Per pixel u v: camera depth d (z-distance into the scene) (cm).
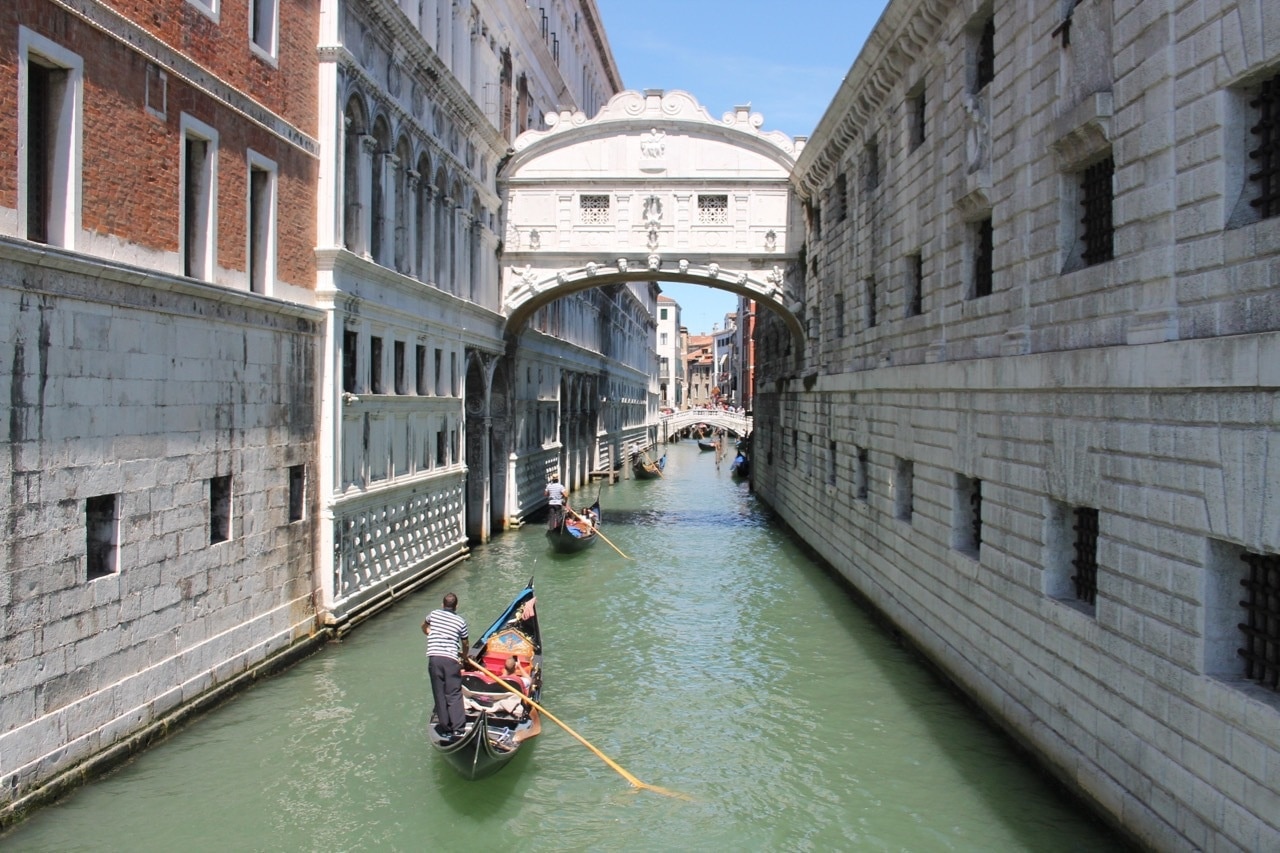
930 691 1292
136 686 992
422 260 1889
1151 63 778
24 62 825
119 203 953
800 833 911
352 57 1450
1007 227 1101
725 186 2469
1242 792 655
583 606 1812
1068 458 925
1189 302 737
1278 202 666
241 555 1195
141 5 989
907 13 1389
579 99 3841
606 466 4797
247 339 1198
